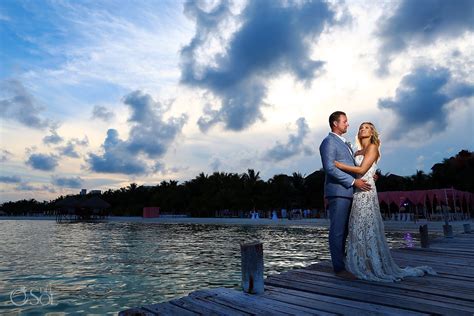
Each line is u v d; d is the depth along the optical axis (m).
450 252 7.12
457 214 32.12
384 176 54.22
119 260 12.05
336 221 4.78
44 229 35.12
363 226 4.62
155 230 31.31
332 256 4.85
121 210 82.81
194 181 74.50
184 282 8.09
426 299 3.56
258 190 63.38
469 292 3.80
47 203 105.50
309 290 4.00
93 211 65.06
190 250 15.12
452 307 3.26
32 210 106.75
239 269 9.91
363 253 4.58
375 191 4.76
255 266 3.94
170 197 72.75
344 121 4.93
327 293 3.86
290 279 4.61
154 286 7.70
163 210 75.44
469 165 48.56
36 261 11.98
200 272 9.45
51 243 19.23
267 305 3.44
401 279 4.48
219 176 72.38
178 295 6.90
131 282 8.14
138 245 17.64
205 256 13.01
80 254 13.93
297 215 49.41
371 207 4.64
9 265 11.06
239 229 31.14
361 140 4.95
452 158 51.50
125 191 89.25
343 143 4.84
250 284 3.91
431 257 6.40
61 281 8.34
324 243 17.41
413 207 40.50
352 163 4.80
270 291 4.02
